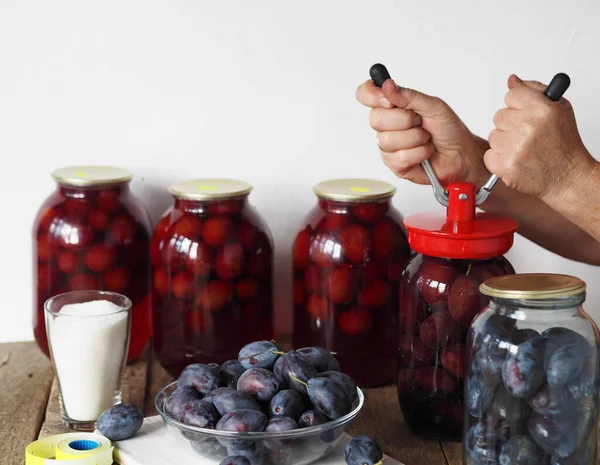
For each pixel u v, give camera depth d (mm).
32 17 1462
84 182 1356
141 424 1091
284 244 1568
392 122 1158
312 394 998
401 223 1350
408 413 1156
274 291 1579
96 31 1477
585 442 935
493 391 938
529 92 1067
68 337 1163
